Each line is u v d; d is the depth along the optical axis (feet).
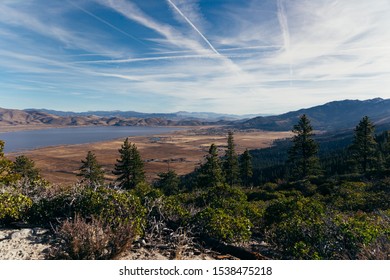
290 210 28.60
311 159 144.25
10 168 57.41
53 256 16.89
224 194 37.63
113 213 22.53
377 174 93.56
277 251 23.43
